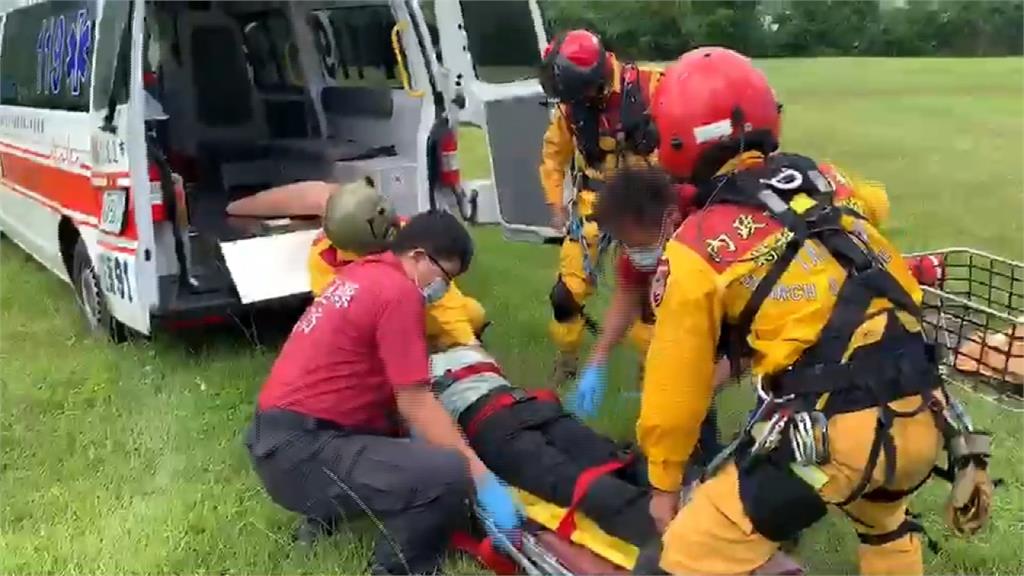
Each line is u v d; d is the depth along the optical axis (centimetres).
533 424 375
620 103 434
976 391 450
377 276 352
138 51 535
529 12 667
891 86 2045
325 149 733
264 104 805
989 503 274
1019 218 919
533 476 359
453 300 414
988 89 1978
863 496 282
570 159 495
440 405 353
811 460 247
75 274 670
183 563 375
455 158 637
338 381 353
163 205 554
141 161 545
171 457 462
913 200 1009
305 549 379
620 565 323
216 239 598
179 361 590
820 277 253
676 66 279
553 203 500
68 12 655
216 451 469
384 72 714
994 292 629
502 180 632
